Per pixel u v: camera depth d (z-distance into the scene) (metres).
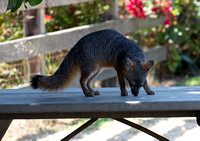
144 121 9.94
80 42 6.37
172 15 13.81
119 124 9.76
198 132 9.11
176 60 15.42
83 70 6.25
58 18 11.39
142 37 14.07
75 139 8.69
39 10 9.16
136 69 5.92
